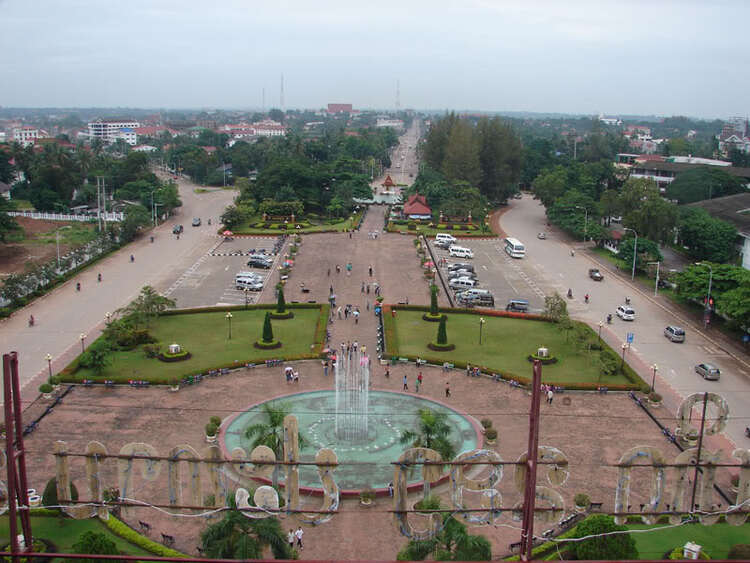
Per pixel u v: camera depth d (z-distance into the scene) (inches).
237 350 3152.1
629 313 3747.5
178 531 1763.0
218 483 1208.2
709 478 1168.8
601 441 2293.3
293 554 1437.0
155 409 2491.4
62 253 5378.9
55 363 2935.5
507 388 2765.7
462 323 3656.5
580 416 2496.3
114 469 2048.5
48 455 2135.8
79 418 2402.8
